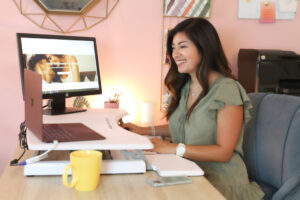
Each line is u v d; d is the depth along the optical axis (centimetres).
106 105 216
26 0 211
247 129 158
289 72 223
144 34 233
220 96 133
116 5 227
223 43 247
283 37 257
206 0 238
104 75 230
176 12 234
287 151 140
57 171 98
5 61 214
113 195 88
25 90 117
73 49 178
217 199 88
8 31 212
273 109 152
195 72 149
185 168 106
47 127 118
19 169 103
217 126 136
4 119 218
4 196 84
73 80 178
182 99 154
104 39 227
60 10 215
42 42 165
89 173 88
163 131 172
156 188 93
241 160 140
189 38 143
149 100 239
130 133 116
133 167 103
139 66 235
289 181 133
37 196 85
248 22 250
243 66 233
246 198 136
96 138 104
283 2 252
